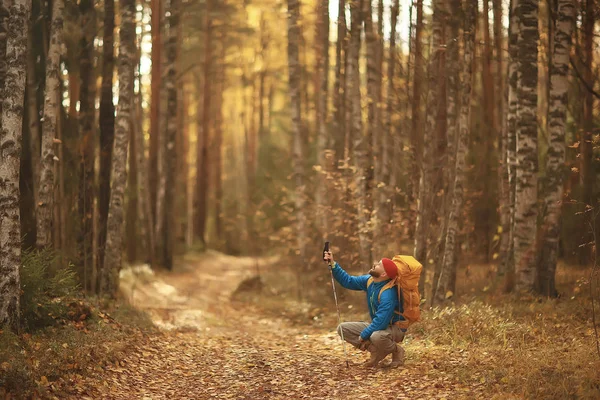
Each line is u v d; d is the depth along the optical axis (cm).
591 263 1249
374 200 1416
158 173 2291
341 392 600
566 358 624
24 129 1062
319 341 939
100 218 1245
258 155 3497
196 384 669
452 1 1087
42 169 923
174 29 2083
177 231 3091
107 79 1262
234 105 4272
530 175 1016
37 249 888
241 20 2834
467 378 600
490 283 1198
